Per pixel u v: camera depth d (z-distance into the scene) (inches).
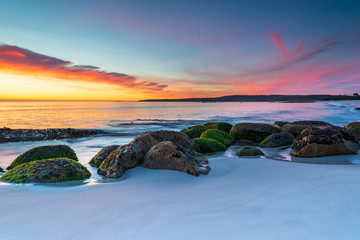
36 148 303.7
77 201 147.4
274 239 86.1
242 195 145.5
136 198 148.9
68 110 2351.1
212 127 626.8
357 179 169.5
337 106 2320.4
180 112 1987.0
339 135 313.1
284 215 106.7
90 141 609.3
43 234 98.7
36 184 197.6
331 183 161.9
